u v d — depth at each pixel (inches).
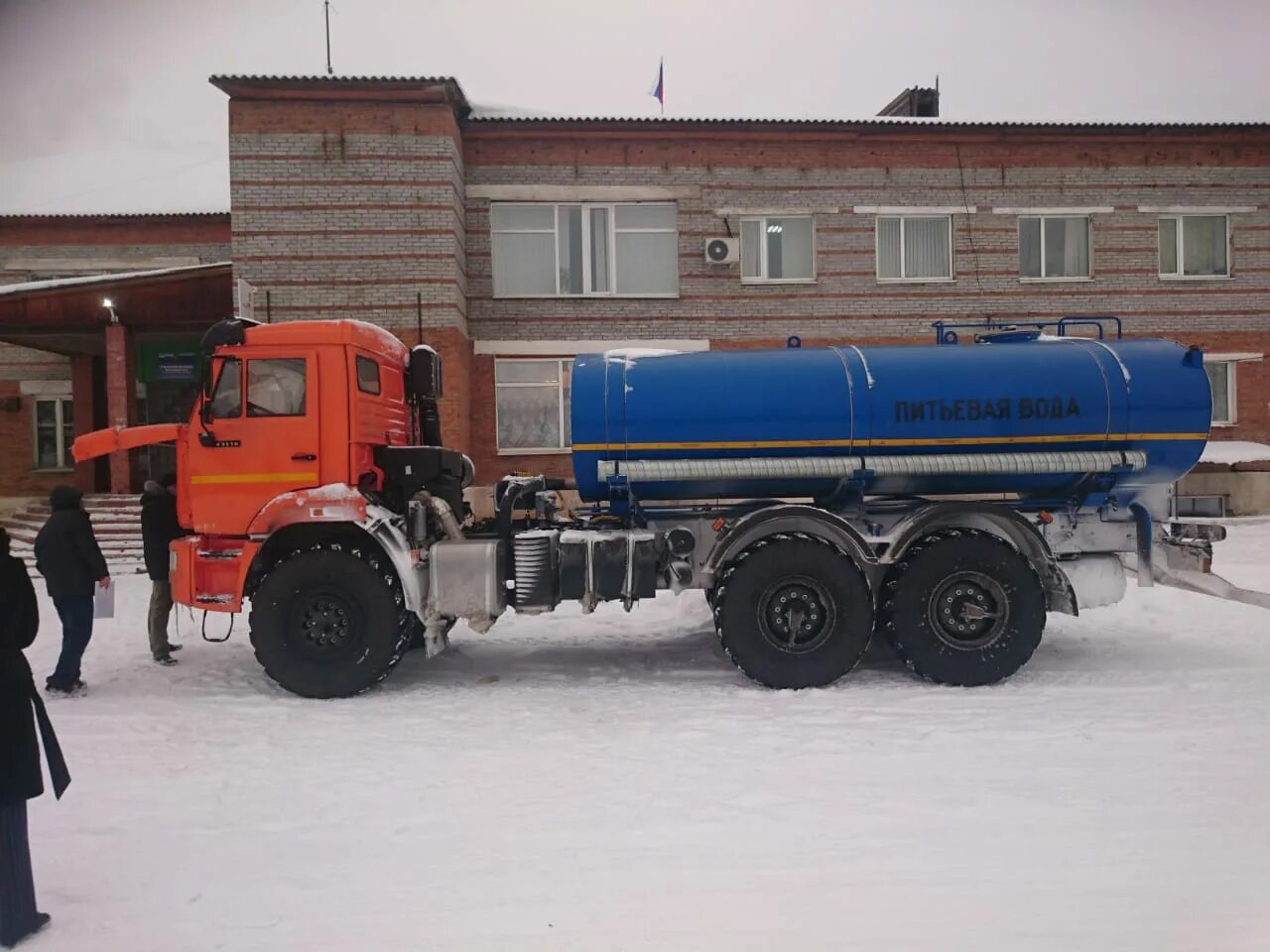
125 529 564.7
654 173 643.5
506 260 642.2
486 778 184.9
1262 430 674.8
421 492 272.2
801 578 253.3
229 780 186.1
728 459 261.4
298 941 123.6
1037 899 133.0
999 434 261.3
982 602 254.4
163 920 130.0
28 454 771.4
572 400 265.1
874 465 258.5
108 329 593.9
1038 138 657.6
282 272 569.6
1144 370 264.2
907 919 127.6
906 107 764.6
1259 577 435.8
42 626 369.4
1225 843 150.9
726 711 232.4
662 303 645.9
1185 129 655.1
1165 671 268.8
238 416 259.1
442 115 574.2
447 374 577.0
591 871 143.1
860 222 653.9
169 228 794.8
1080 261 673.0
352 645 252.4
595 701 245.1
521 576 260.2
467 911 131.0
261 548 258.5
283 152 568.1
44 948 123.1
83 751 206.7
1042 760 191.5
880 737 208.2
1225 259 680.4
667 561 269.4
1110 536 276.5
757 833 156.5
